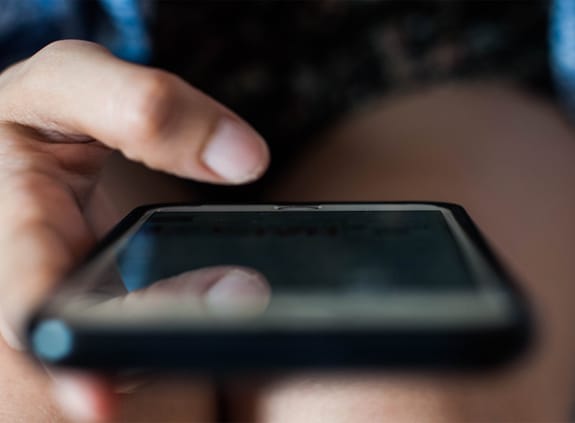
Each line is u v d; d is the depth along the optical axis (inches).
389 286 6.0
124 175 11.8
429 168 12.5
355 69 15.0
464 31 15.0
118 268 6.6
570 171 12.4
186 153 8.7
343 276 6.2
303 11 14.5
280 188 13.5
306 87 14.9
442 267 6.3
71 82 8.3
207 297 5.9
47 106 8.5
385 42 15.0
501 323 5.4
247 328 5.4
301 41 14.7
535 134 13.3
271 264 6.6
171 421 8.7
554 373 9.4
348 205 8.2
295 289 6.0
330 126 15.1
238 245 7.0
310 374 5.4
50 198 7.6
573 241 11.0
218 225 7.6
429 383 8.4
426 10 14.9
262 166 9.1
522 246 10.9
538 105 14.4
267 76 14.7
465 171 12.4
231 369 5.4
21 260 6.8
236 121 8.9
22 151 8.4
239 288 6.1
